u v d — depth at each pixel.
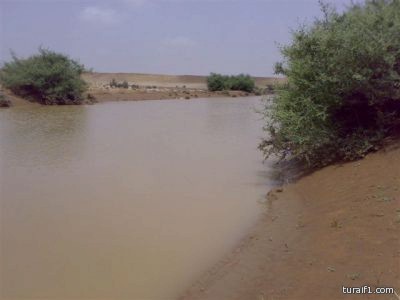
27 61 36.91
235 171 12.38
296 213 8.22
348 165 9.92
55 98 36.50
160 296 5.84
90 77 102.31
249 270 6.23
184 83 96.50
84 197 10.05
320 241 6.50
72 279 6.34
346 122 10.71
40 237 7.82
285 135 11.24
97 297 5.84
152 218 8.68
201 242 7.50
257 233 7.62
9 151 15.39
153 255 7.05
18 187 10.86
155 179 11.62
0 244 7.53
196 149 15.85
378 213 6.78
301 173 11.01
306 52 10.60
